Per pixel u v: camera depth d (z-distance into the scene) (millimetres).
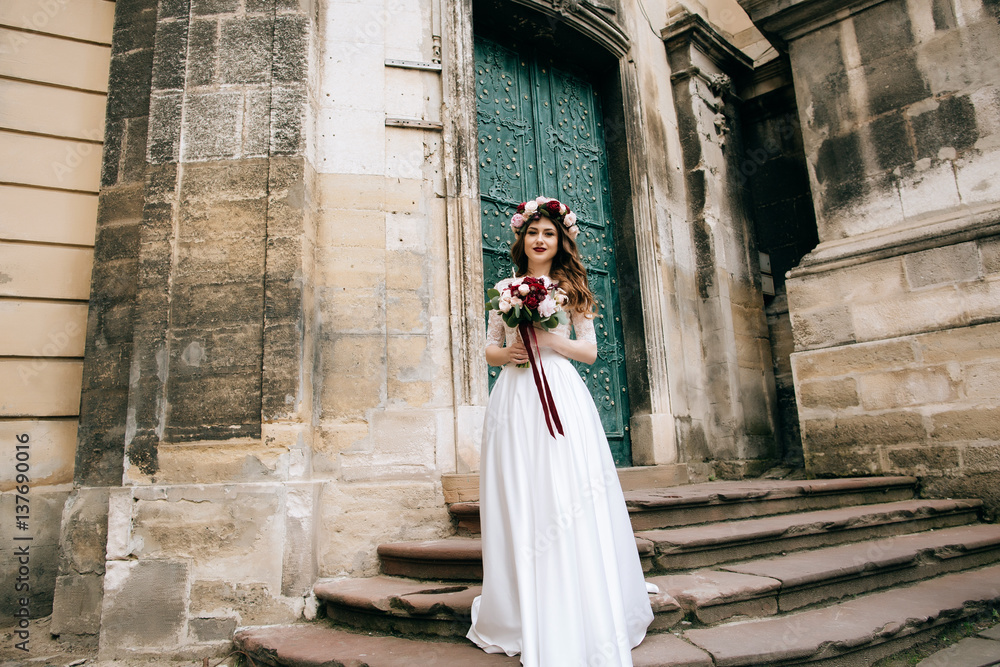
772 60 7453
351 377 4109
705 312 6723
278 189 4008
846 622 2869
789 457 7020
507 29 5965
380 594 3125
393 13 4781
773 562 3490
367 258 4301
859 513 4320
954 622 3176
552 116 6219
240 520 3562
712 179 7047
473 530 3986
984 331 5047
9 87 4457
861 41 6102
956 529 4637
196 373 3820
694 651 2459
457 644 2734
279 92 4152
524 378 2668
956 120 5512
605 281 6262
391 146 4578
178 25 4254
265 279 3900
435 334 4410
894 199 5773
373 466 4035
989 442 4945
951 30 5617
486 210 5434
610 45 6395
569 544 2312
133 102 4297
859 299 5715
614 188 6504
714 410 6543
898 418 5402
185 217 4008
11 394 4172
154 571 3512
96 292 4070
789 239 7484
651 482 5375
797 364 6000
